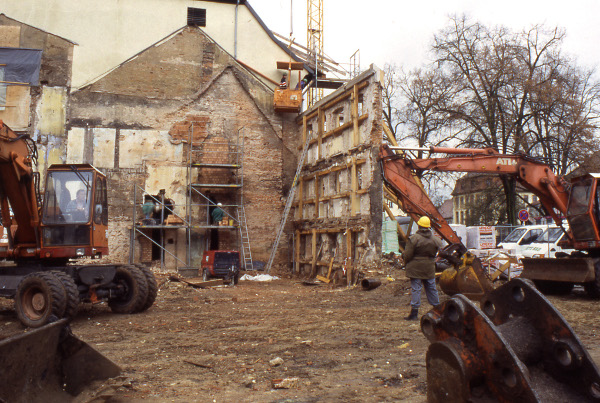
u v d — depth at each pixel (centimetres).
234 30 2361
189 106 2253
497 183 3072
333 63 2666
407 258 836
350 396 418
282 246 2306
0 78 2103
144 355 592
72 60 2166
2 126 878
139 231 2050
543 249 1897
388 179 1328
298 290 1572
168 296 1329
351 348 610
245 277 2042
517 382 272
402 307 1038
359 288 1480
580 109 2550
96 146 2131
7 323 851
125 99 2188
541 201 1366
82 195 960
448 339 314
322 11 3075
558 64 2667
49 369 366
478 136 2800
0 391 307
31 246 949
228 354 589
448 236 1331
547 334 306
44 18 2173
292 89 2433
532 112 2670
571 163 2647
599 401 282
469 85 2772
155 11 2275
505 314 334
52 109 2117
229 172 2262
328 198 1997
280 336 700
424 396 412
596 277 1127
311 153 2245
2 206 921
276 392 433
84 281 920
